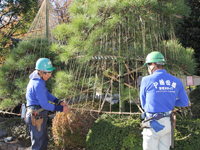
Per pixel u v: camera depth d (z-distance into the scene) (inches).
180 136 95.7
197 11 305.3
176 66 111.9
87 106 129.3
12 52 149.9
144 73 117.0
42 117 95.3
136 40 114.2
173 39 117.5
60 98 120.1
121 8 98.3
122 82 124.3
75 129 119.7
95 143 105.6
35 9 414.6
